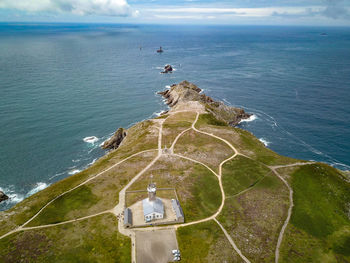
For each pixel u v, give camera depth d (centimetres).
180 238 5166
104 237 5144
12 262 4625
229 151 8594
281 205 6212
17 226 5500
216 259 4778
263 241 5238
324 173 7412
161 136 9638
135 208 5909
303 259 4900
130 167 7669
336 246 5228
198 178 7138
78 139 10738
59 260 4666
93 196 6388
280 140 11081
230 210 6034
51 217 5719
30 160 9138
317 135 11469
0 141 10094
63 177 8406
